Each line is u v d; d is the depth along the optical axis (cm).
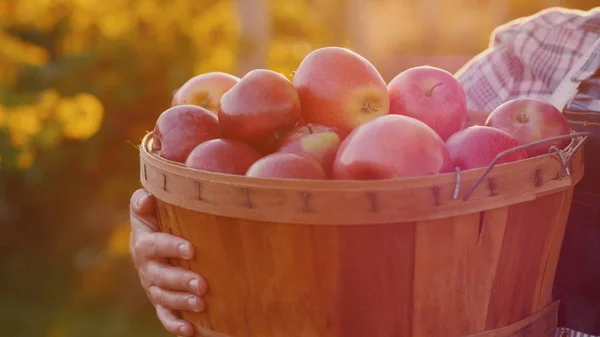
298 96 116
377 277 92
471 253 94
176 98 133
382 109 117
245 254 95
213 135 117
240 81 116
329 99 115
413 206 88
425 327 95
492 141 105
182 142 114
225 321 102
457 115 119
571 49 151
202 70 598
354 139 98
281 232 91
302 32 946
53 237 604
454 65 422
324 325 94
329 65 116
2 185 581
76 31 595
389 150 95
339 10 965
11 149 555
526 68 158
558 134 117
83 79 567
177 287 106
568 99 144
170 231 107
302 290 93
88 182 596
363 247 90
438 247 91
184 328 110
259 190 90
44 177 582
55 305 529
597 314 131
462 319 97
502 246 96
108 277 561
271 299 96
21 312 515
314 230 89
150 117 584
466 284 95
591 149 130
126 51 570
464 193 90
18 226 596
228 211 92
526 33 158
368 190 87
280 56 814
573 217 131
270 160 98
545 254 105
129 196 600
